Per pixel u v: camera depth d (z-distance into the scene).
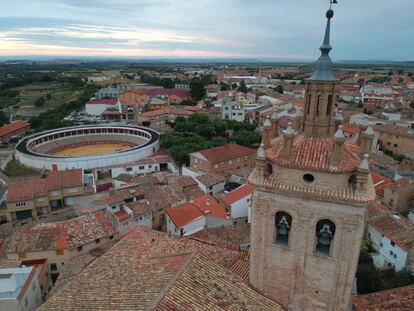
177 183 81.94
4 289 41.25
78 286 29.47
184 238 40.12
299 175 24.70
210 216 65.88
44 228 57.47
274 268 28.38
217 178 84.50
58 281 42.69
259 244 28.11
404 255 52.69
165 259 29.36
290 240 26.83
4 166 114.25
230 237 57.09
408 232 55.97
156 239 38.75
